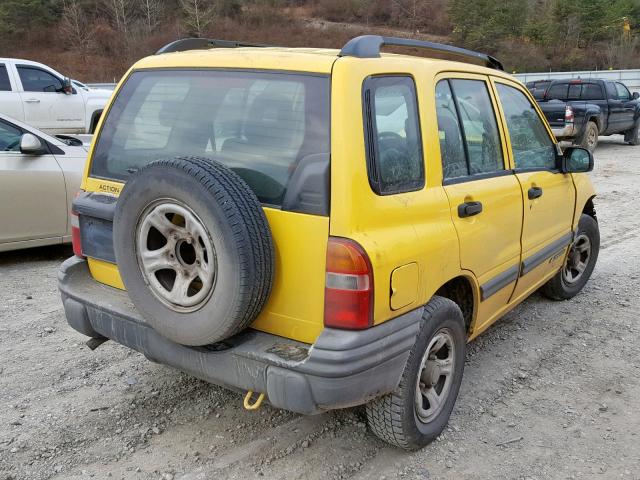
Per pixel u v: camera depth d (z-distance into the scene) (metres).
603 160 15.27
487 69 4.04
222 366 2.87
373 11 59.47
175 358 3.02
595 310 5.44
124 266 2.94
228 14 51.12
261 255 2.63
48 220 6.34
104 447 3.34
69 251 6.99
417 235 2.95
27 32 43.31
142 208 2.78
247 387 2.82
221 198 2.57
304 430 3.52
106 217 3.29
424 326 3.08
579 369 4.35
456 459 3.32
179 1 49.81
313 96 2.80
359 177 2.69
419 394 3.22
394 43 3.12
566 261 5.39
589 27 58.78
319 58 2.88
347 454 3.32
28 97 12.04
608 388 4.10
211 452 3.31
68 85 12.57
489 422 3.67
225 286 2.61
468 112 3.66
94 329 3.39
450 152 3.41
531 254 4.34
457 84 3.60
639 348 4.70
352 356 2.64
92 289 3.45
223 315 2.64
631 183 11.97
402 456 3.32
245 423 3.58
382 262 2.69
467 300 3.68
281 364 2.68
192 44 3.72
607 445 3.48
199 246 2.68
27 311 5.16
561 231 4.92
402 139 3.01
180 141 3.18
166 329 2.85
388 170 2.88
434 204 3.12
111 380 4.03
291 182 2.75
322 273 2.69
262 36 47.75
